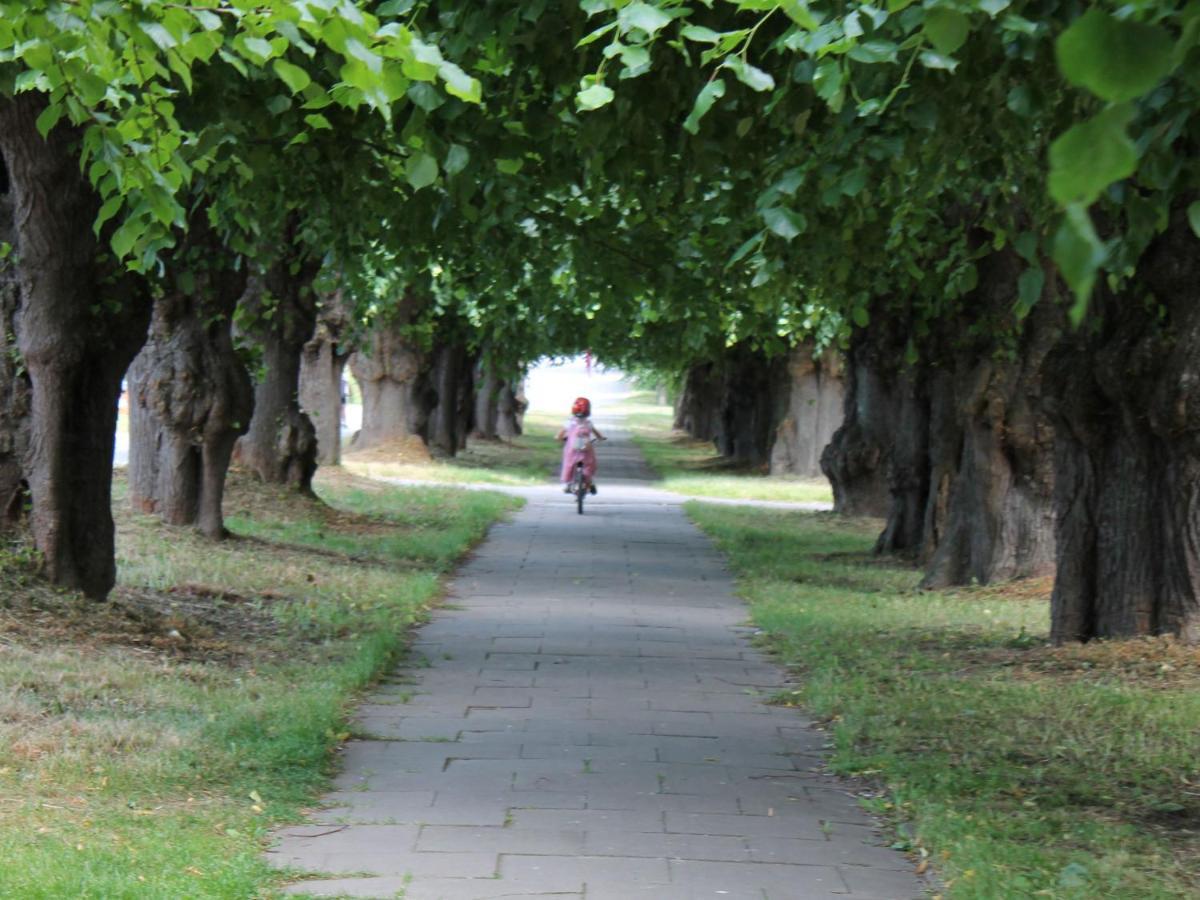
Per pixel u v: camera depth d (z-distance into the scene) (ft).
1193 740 28.48
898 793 24.14
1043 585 53.16
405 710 31.27
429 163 21.06
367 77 16.07
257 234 37.86
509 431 201.57
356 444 124.57
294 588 48.11
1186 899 18.97
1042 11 18.78
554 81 26.08
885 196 28.94
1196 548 37.93
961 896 18.83
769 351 48.98
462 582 55.21
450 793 24.25
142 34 17.07
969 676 35.83
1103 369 37.83
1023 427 54.54
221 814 21.70
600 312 35.70
